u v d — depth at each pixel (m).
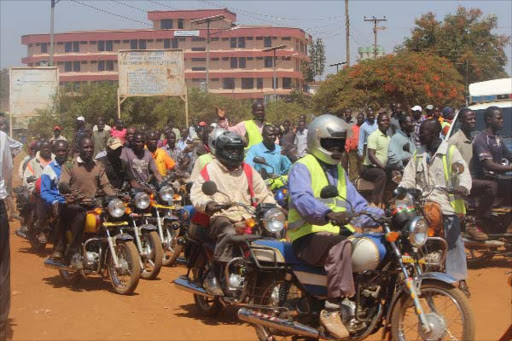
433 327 5.40
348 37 46.50
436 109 15.56
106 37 88.62
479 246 9.72
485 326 7.04
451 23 44.19
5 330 6.73
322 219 5.54
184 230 7.71
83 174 8.91
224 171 7.02
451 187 8.09
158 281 9.34
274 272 6.16
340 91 28.05
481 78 43.78
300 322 5.96
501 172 9.76
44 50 90.94
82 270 8.73
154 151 11.85
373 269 5.51
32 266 10.50
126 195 8.93
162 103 32.12
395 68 26.91
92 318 7.43
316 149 5.84
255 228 6.72
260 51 85.19
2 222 6.54
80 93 30.38
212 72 86.06
